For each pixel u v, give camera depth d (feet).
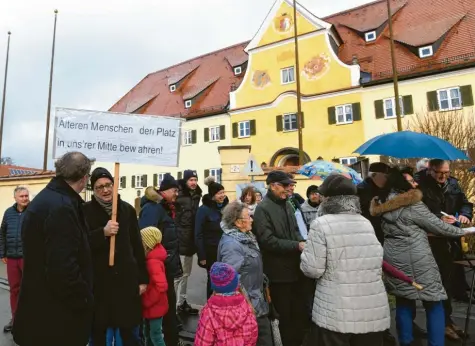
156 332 12.40
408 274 11.96
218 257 11.90
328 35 80.43
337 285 9.17
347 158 74.54
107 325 10.49
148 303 12.09
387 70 74.90
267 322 11.75
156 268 12.09
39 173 46.75
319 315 9.39
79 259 8.92
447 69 67.72
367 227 9.58
